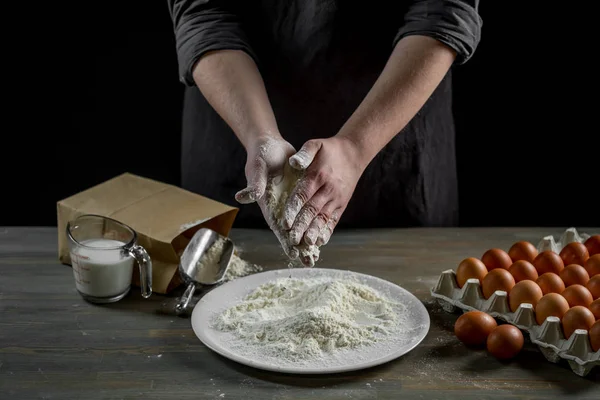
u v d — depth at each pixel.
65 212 1.64
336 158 1.48
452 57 1.70
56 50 3.03
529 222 3.11
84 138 3.13
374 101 1.59
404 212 2.02
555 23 2.87
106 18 3.00
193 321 1.39
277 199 1.44
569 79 2.93
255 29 1.88
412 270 1.66
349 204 2.01
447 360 1.31
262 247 1.77
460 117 3.04
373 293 1.48
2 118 3.09
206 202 1.66
